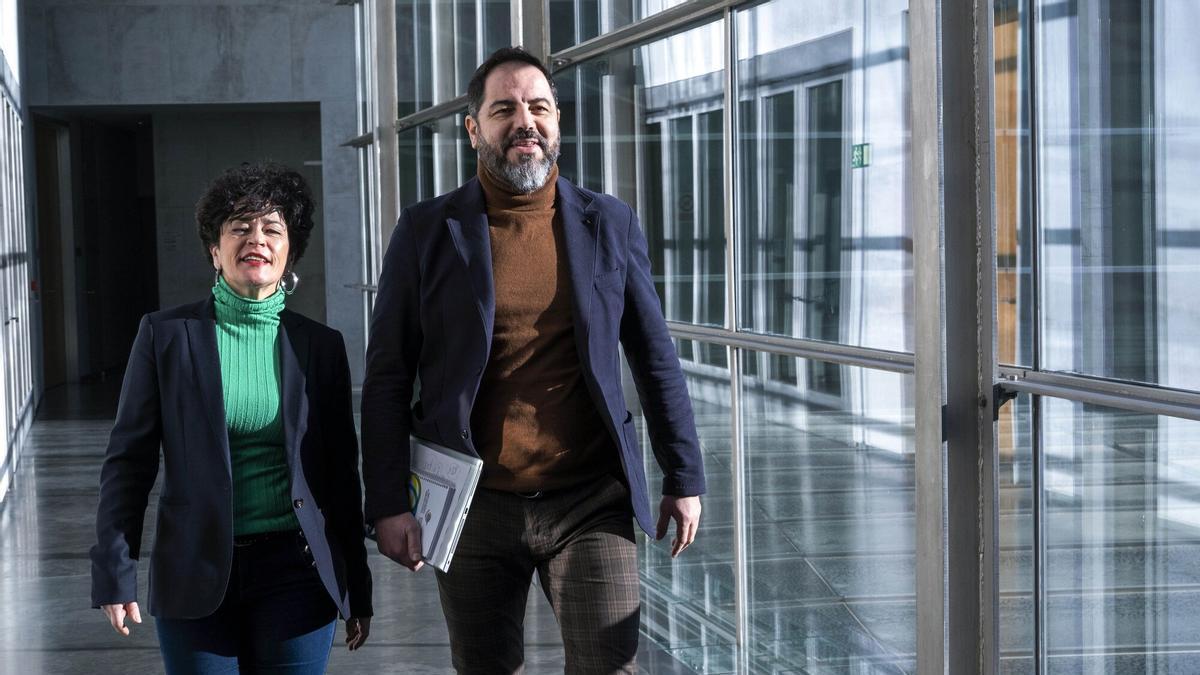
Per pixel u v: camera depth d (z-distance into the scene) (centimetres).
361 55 1526
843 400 395
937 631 312
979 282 302
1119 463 264
